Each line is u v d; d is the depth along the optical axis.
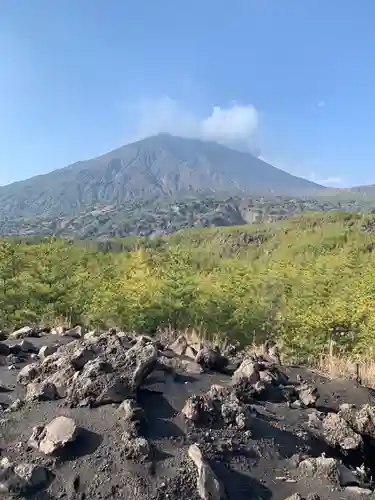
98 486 3.67
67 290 10.30
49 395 4.67
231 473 4.05
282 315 10.85
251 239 69.06
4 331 8.49
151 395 4.83
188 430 4.39
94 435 4.10
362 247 30.66
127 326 9.77
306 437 4.84
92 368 4.70
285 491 4.01
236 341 9.91
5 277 10.05
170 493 3.68
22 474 3.63
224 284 11.42
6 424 4.26
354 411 5.57
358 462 4.86
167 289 10.34
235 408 4.68
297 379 6.68
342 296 12.56
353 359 8.82
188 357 6.46
